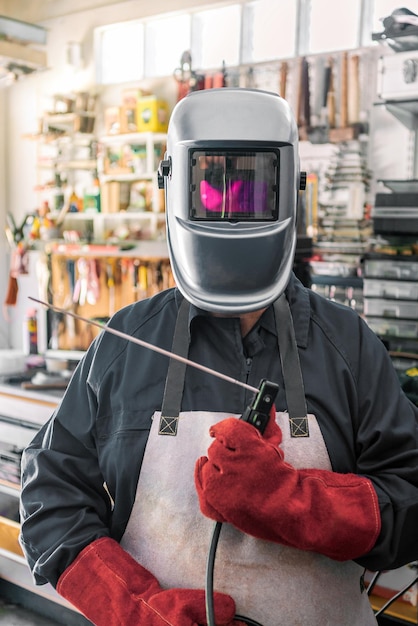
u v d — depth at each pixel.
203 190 1.07
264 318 1.19
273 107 1.09
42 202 4.00
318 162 3.07
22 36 3.29
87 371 1.26
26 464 1.25
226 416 1.13
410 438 1.14
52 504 1.17
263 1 3.32
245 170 1.06
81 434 1.22
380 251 2.73
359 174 2.96
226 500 0.99
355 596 1.16
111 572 1.09
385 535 1.06
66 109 3.86
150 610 1.04
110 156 3.76
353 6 3.07
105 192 3.73
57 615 3.10
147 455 1.14
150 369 1.19
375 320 2.71
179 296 1.23
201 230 1.05
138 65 3.75
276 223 1.07
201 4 3.45
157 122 3.55
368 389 1.18
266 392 1.04
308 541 1.01
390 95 2.61
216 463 1.00
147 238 3.69
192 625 1.02
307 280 2.74
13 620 3.11
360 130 2.98
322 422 1.14
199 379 1.17
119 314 1.28
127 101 3.66
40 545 1.15
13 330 4.29
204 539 1.11
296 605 1.09
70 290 3.89
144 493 1.14
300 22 3.22
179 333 1.18
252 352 1.18
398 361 2.64
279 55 3.30
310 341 1.19
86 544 1.13
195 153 1.07
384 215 2.63
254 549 1.10
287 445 1.12
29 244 3.84
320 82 3.05
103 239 3.80
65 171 4.02
